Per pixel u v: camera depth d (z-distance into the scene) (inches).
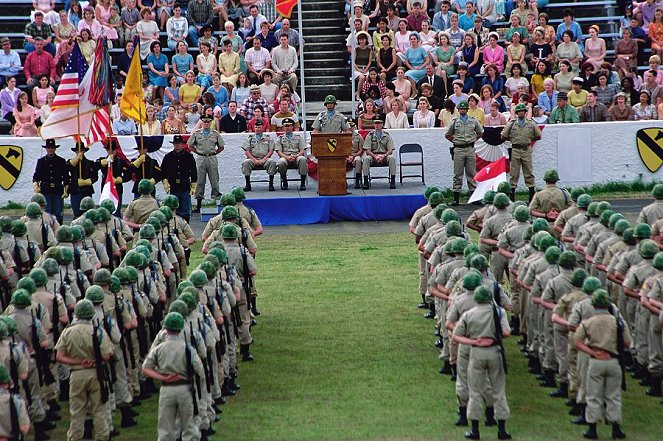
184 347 898.7
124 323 1012.5
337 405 1043.3
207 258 1067.9
